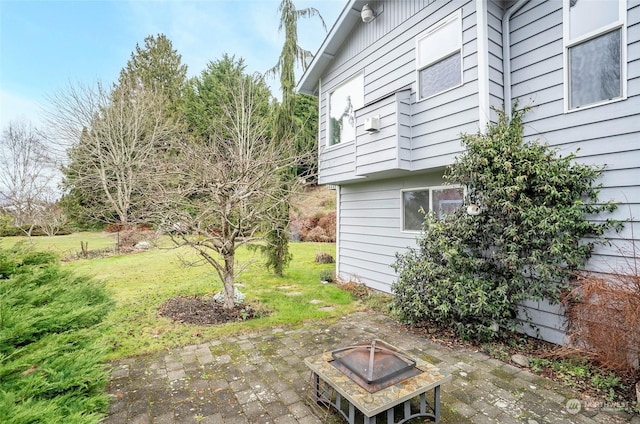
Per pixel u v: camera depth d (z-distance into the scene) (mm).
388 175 6102
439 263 4250
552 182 3646
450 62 4840
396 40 5770
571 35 3834
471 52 4465
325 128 7863
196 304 5516
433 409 2660
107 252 12000
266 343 4027
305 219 15969
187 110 17094
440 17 4934
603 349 3090
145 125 15391
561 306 3822
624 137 3414
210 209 4961
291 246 13453
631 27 3365
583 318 3336
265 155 5617
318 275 8086
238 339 4148
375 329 4531
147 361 3545
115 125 15367
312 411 2662
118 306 5438
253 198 5586
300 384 3072
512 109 4336
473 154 4051
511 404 2754
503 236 3854
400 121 5285
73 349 2039
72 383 1707
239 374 3262
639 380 2975
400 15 5691
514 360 3529
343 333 4371
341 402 2676
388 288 6523
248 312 5078
